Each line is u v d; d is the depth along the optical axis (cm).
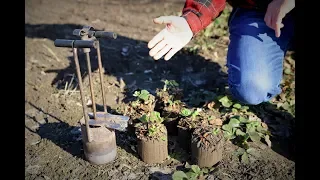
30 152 129
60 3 281
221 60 190
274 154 125
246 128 132
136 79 174
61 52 203
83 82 172
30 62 191
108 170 119
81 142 134
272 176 115
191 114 129
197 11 122
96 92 164
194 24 119
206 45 201
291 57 185
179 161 123
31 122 146
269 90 133
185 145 126
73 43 103
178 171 111
